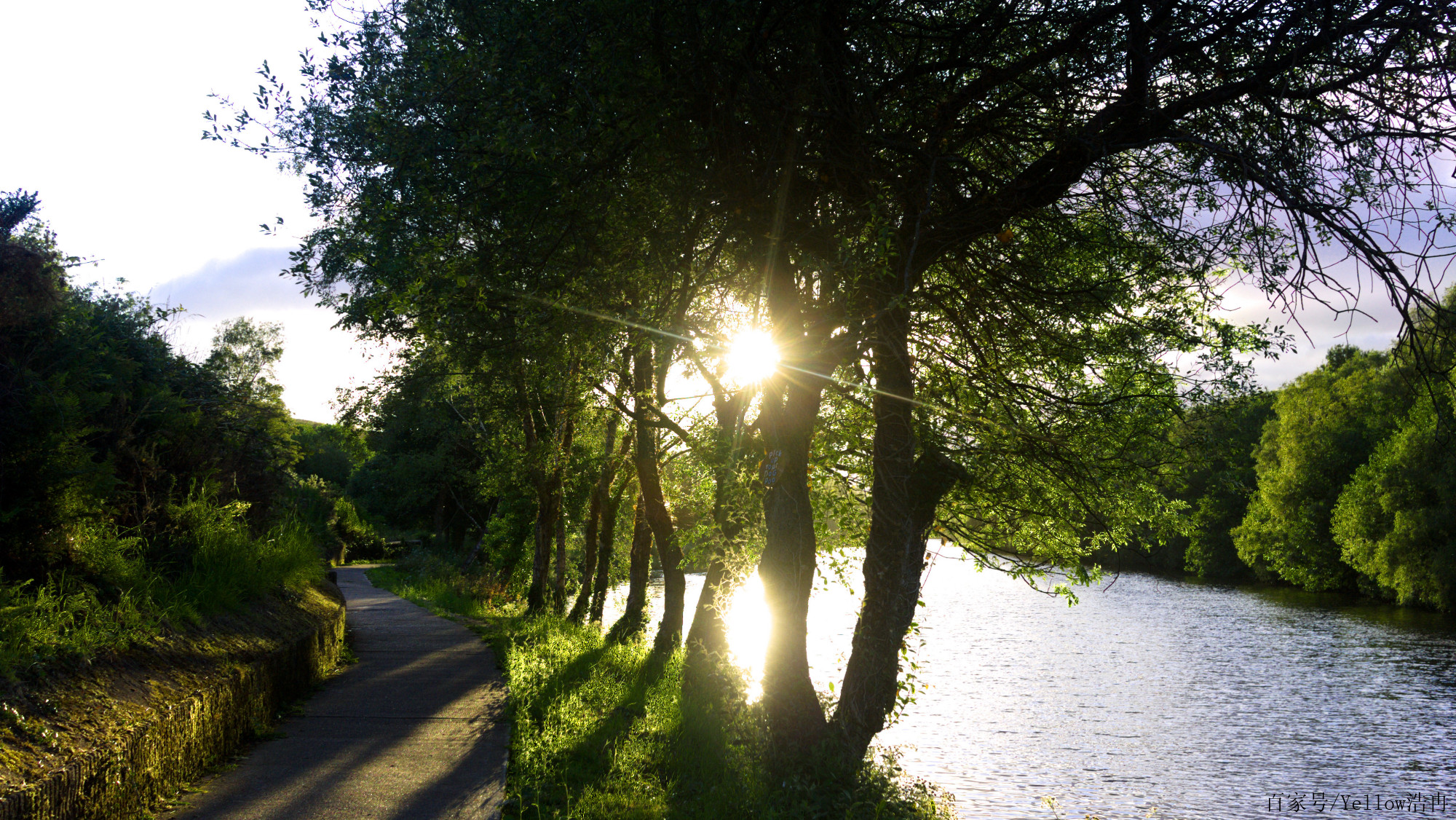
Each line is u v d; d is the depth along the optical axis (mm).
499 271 7875
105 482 7668
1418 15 5648
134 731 6145
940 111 7539
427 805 6957
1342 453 55625
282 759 8078
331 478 63156
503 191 7070
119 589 7867
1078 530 10930
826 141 7539
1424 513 45938
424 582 33781
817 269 7332
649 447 16531
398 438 44656
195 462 11461
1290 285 6172
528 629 18688
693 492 15641
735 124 7488
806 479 8625
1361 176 6590
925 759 19984
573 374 13422
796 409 8539
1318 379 58906
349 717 10062
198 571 9820
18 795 4648
